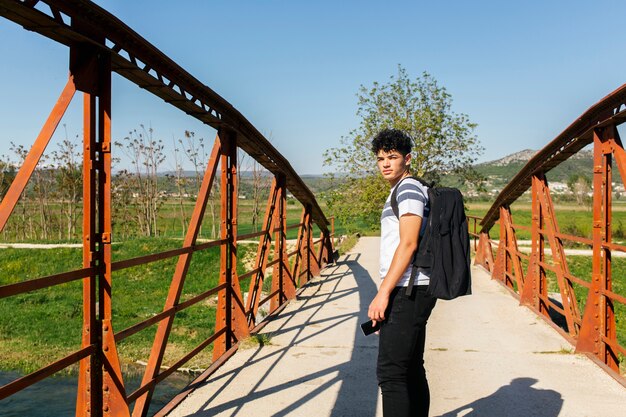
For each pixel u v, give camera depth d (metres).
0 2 2.40
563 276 6.77
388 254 2.92
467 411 3.99
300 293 9.76
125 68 3.51
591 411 3.98
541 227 8.24
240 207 33.62
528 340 6.25
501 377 4.83
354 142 24.11
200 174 26.67
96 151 3.17
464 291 2.73
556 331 6.66
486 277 11.94
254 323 7.02
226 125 5.35
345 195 24.55
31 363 9.24
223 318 5.82
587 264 19.58
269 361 5.34
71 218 25.30
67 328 11.61
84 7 2.82
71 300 14.25
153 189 25.92
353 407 4.07
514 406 4.09
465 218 2.85
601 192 5.35
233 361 5.35
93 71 3.09
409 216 2.78
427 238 2.80
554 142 6.52
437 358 5.49
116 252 19.39
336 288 10.31
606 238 5.32
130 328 3.41
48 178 26.05
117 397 3.21
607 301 5.36
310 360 5.36
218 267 18.45
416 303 2.79
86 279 3.12
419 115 23.12
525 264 18.31
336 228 32.69
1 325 11.67
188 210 37.41
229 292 5.93
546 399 4.25
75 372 8.68
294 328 6.86
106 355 3.21
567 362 5.28
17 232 27.33
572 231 30.58
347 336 6.38
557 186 136.50
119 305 13.71
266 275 16.25
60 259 19.89
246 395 4.34
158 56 3.67
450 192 2.87
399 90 23.84
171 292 4.25
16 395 7.61
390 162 3.05
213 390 4.46
